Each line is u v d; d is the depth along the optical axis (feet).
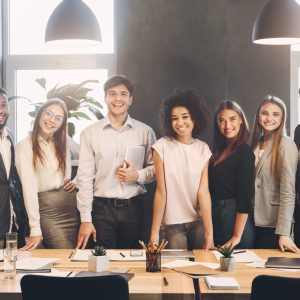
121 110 15.93
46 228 16.10
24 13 20.36
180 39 18.89
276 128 14.73
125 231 16.08
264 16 13.91
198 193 14.65
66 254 12.89
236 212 14.66
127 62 19.01
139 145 16.19
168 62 18.90
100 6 20.01
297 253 13.00
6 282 10.19
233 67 18.85
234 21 18.84
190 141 14.90
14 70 20.34
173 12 18.90
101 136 16.05
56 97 18.08
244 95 18.85
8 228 15.58
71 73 20.21
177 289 9.57
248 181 14.55
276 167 14.64
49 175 15.97
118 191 15.94
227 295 9.26
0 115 15.52
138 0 18.98
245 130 14.80
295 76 19.71
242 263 11.70
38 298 8.63
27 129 20.26
